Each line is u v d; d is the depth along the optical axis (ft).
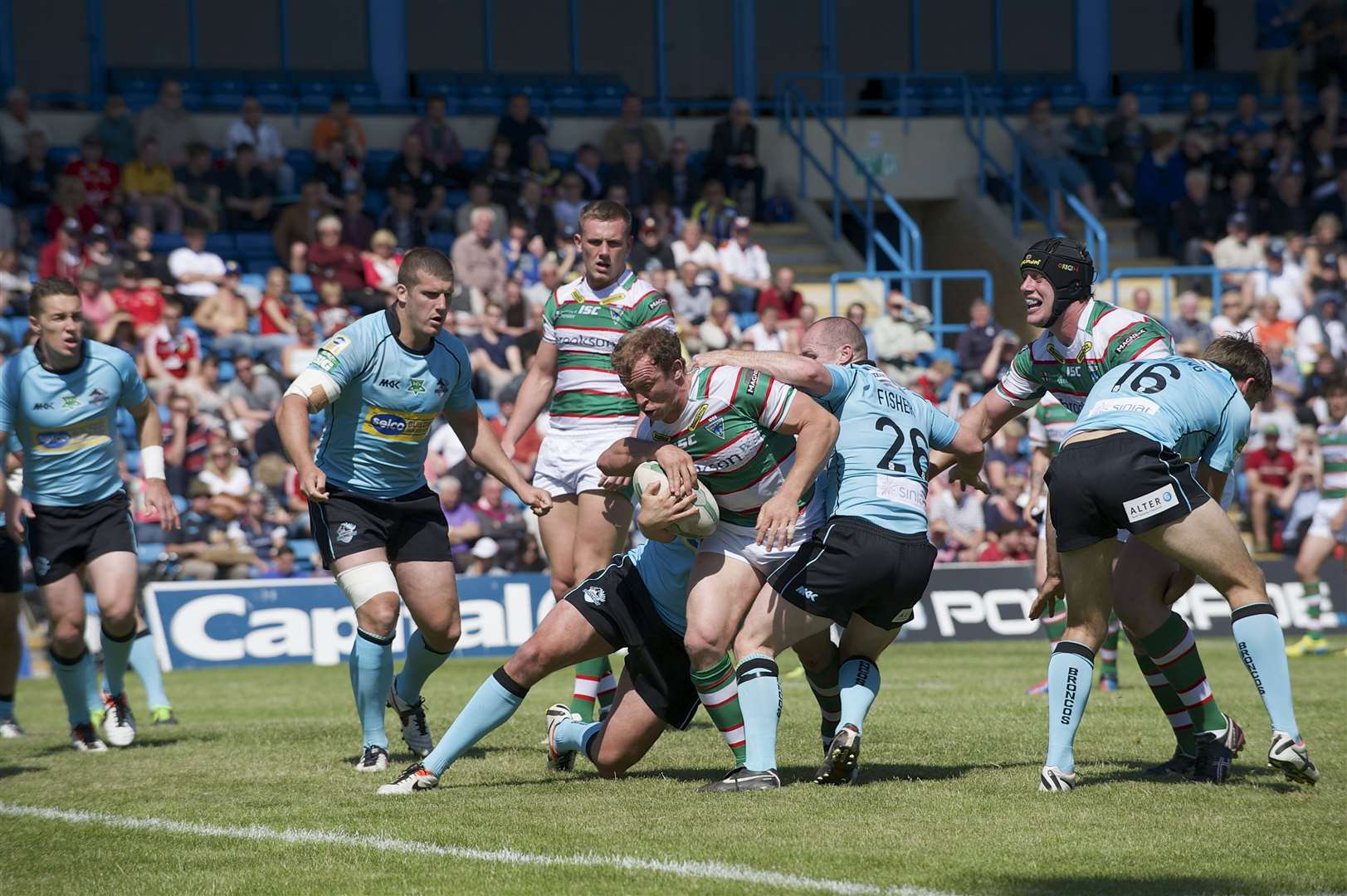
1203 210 222.07
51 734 83.46
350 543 64.23
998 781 57.47
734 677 57.67
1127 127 239.30
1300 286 207.72
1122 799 53.16
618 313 71.61
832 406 57.88
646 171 213.46
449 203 208.74
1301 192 232.53
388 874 43.32
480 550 149.79
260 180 197.36
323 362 62.44
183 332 163.22
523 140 213.87
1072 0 262.06
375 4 233.14
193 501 148.97
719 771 62.18
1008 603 153.89
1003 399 62.13
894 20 255.91
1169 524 53.26
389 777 61.72
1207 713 58.08
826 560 55.16
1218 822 48.88
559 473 72.74
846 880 41.34
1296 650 136.87
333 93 225.97
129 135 194.59
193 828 50.93
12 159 192.75
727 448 54.60
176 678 127.85
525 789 57.62
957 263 241.76
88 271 165.78
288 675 128.67
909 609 57.11
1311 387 186.80
